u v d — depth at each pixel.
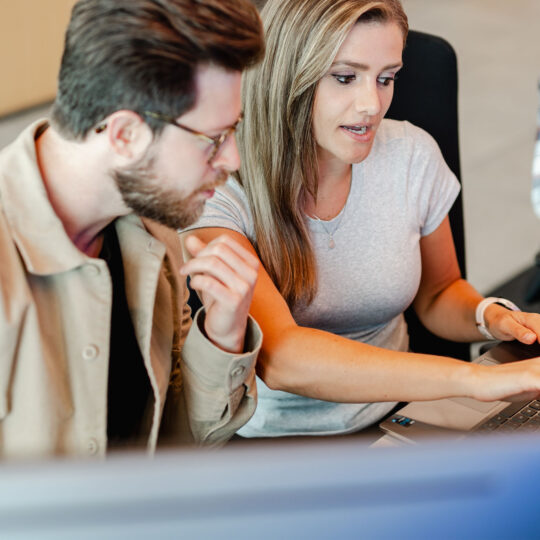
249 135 1.34
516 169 3.65
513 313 1.48
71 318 0.95
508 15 5.55
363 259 1.45
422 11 5.61
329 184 1.41
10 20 3.91
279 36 1.25
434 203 1.54
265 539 0.41
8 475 0.39
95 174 0.90
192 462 0.40
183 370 1.15
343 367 1.22
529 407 1.24
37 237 0.90
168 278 1.15
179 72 0.83
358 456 0.41
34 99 4.20
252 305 1.31
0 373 0.88
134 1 0.81
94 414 0.97
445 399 1.27
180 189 0.92
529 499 0.42
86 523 0.39
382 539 0.41
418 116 1.64
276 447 0.43
